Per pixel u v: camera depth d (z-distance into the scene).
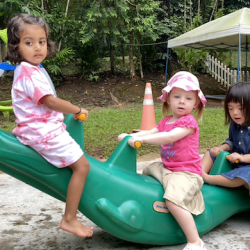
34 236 2.07
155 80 10.97
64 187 1.65
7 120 6.43
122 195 1.76
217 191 2.11
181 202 1.76
